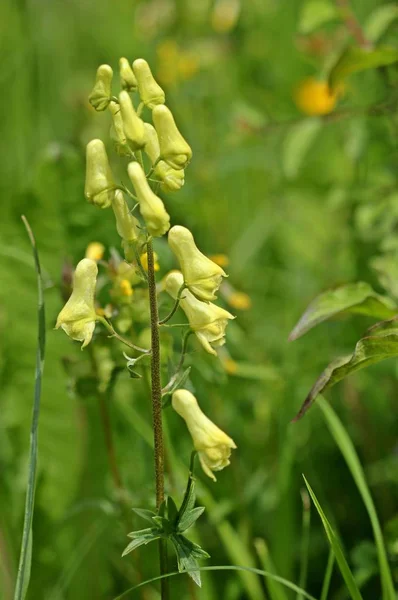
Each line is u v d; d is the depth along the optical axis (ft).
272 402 16.67
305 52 19.92
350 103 18.98
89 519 14.70
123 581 14.67
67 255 15.20
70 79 24.09
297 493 16.15
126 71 8.54
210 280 8.73
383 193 16.85
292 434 14.61
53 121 23.13
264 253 22.30
